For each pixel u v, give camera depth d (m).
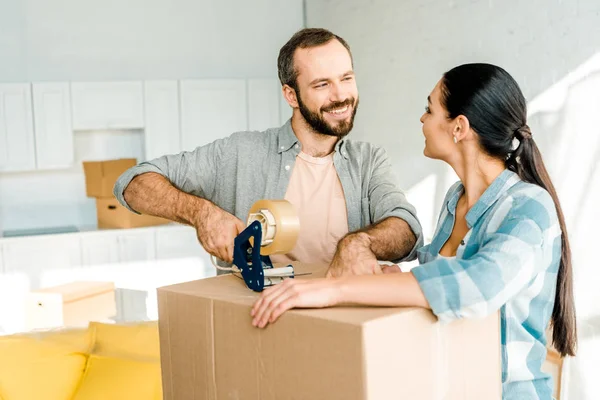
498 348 1.16
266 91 5.37
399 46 4.54
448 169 4.15
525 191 1.21
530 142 1.26
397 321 0.98
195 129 5.20
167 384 1.27
